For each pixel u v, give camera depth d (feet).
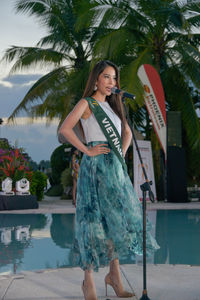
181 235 19.51
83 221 8.43
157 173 52.54
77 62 66.08
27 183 34.55
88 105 8.86
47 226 22.93
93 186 8.55
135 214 8.75
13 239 18.20
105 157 8.71
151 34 52.44
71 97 58.80
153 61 53.98
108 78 9.07
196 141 52.70
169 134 45.83
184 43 51.47
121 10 49.73
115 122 9.07
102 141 8.86
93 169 8.61
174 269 11.62
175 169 44.73
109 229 8.36
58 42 64.80
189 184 63.16
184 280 10.34
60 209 32.76
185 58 49.85
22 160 37.70
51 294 9.21
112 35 48.78
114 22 50.29
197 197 54.29
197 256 14.35
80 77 58.59
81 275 11.09
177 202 44.29
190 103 53.72
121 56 55.98
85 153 8.57
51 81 63.87
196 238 18.56
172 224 23.93
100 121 8.77
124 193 8.71
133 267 11.97
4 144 46.80
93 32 64.44
